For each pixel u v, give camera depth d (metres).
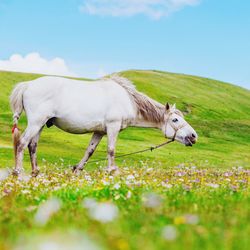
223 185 9.88
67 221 5.02
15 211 6.26
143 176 12.78
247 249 3.72
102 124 15.15
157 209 5.64
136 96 15.72
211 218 5.16
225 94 118.38
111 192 7.78
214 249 3.66
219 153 54.31
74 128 15.01
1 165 25.52
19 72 107.94
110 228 4.39
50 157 32.56
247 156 54.00
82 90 14.96
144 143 56.34
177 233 4.04
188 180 11.08
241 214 5.49
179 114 16.31
